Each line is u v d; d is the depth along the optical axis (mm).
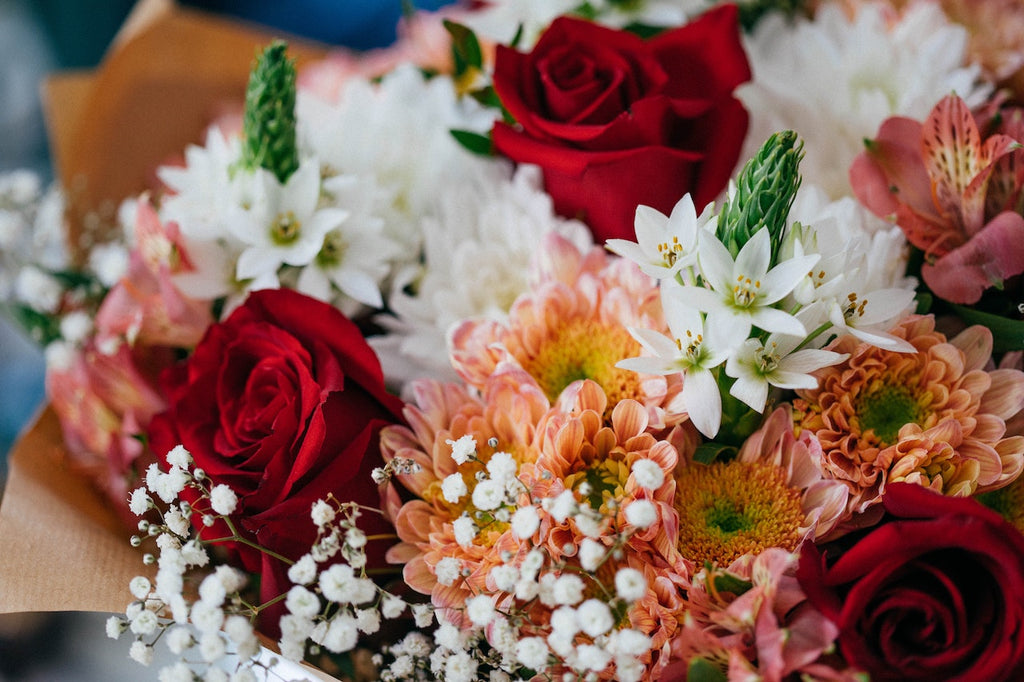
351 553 352
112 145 529
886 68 436
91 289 476
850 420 363
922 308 387
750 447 367
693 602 344
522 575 337
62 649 490
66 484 442
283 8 711
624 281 374
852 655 325
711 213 354
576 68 413
